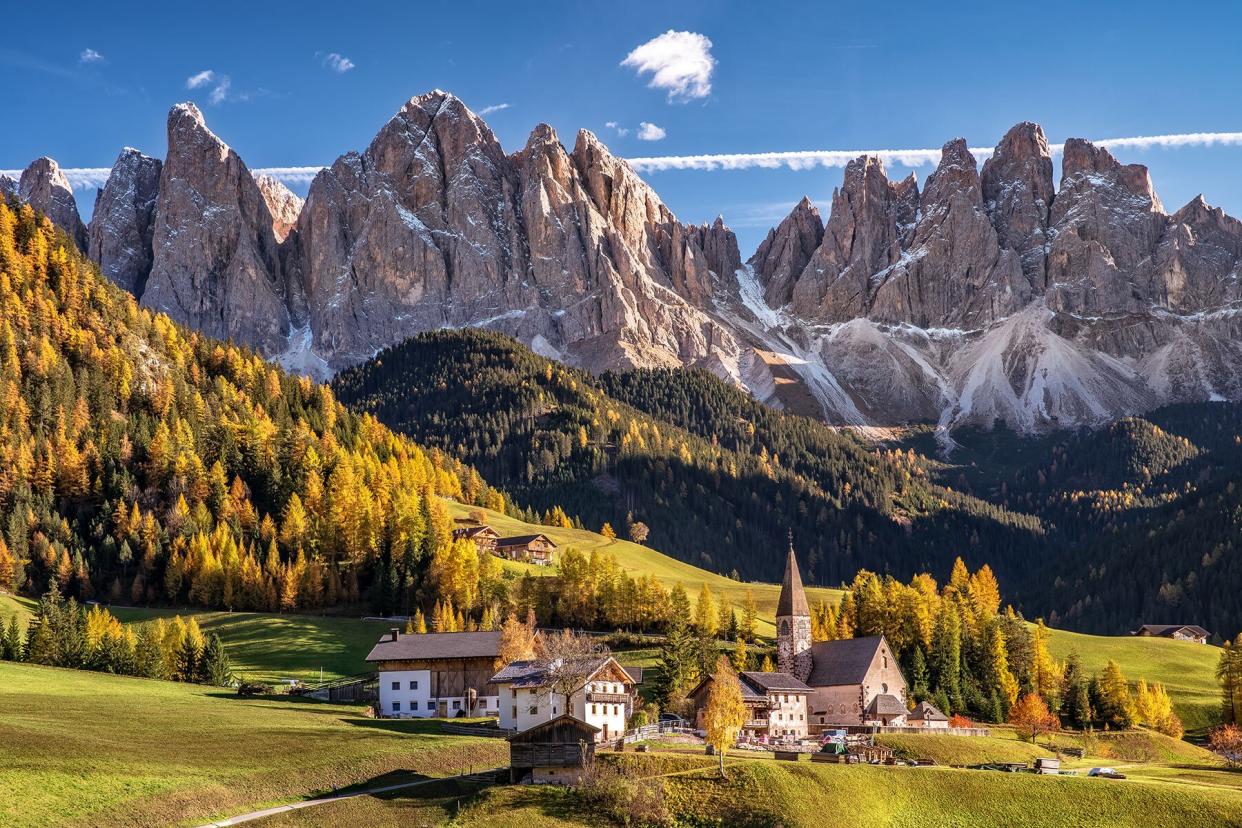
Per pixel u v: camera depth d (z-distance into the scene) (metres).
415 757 126.88
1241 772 151.50
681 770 123.12
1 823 93.94
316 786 115.31
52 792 101.31
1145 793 125.44
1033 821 120.56
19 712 131.75
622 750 129.88
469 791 118.00
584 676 144.88
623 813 113.81
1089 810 122.50
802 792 119.81
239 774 113.69
